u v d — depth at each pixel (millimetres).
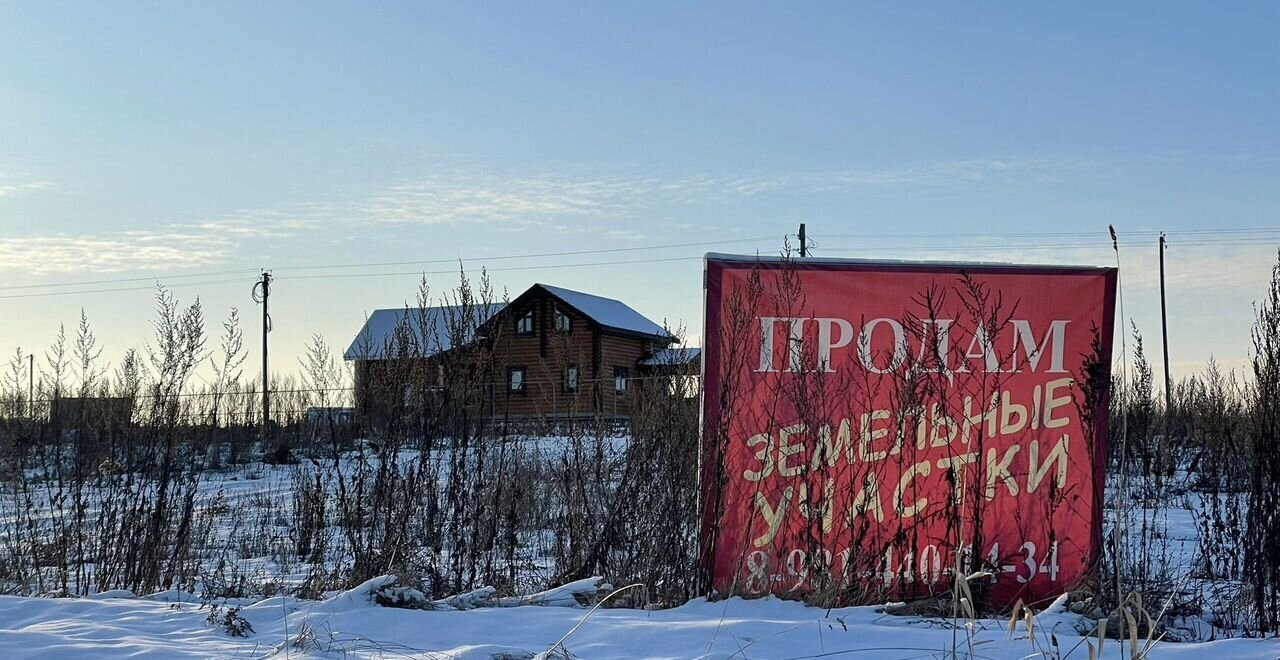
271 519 15320
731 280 8414
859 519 8281
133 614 7641
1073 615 7715
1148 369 12883
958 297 8477
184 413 11727
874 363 8398
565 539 10336
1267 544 8117
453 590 8883
